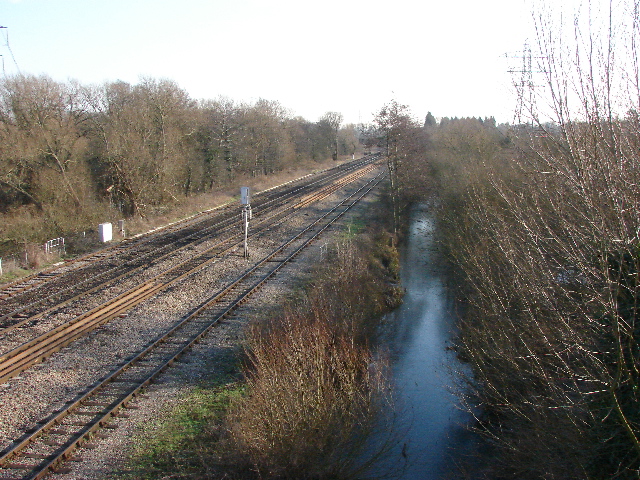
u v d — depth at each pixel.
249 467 9.08
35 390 11.59
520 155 9.97
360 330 17.11
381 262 27.36
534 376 8.99
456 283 23.12
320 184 56.47
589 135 6.45
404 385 14.66
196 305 17.81
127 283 20.08
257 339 13.76
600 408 6.71
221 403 11.51
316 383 10.20
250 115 60.47
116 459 9.36
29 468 8.85
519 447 9.17
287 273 22.36
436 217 34.44
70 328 15.29
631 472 6.52
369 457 10.76
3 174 31.52
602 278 6.76
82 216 31.97
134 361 13.14
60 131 34.09
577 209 7.21
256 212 38.72
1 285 19.55
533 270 7.55
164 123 39.56
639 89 6.12
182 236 29.69
